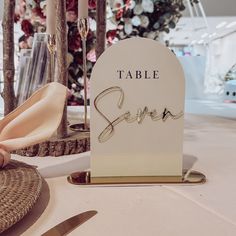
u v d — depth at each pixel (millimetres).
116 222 334
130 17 954
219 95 1329
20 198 337
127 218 342
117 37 952
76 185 422
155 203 378
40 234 309
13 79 594
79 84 955
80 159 527
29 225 324
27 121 432
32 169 432
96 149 426
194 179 441
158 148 431
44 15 872
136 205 372
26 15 886
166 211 359
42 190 405
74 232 315
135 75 413
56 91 446
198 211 360
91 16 843
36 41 732
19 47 897
